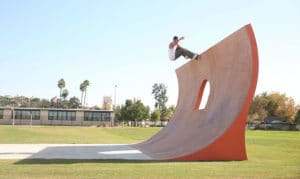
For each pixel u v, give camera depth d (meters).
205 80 14.58
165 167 8.41
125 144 19.08
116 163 9.52
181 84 18.83
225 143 10.33
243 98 10.38
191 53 14.24
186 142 12.32
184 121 15.48
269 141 24.44
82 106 119.62
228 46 11.87
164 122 101.94
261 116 92.50
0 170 7.72
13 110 70.56
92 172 7.42
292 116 86.81
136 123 91.50
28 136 27.00
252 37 10.36
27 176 6.83
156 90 116.62
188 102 16.62
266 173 7.46
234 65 11.44
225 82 11.96
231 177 6.91
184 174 7.24
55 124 72.31
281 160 10.78
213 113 12.05
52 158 11.00
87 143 20.19
